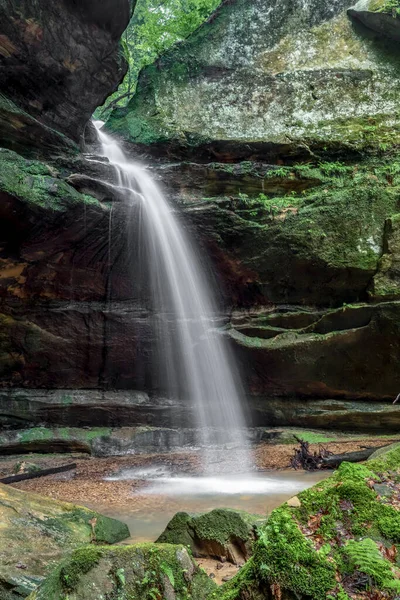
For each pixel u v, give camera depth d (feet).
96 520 18.31
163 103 58.13
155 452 43.24
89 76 44.04
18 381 48.42
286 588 7.14
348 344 44.60
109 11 39.32
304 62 59.00
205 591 9.00
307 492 8.48
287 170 52.26
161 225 48.60
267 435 44.47
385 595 6.80
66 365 49.70
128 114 58.70
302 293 49.39
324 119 55.83
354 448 36.65
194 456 39.50
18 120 41.11
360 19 59.21
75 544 16.48
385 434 42.80
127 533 18.99
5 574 13.32
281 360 47.06
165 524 20.44
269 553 7.49
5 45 38.01
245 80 58.39
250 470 32.71
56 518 17.80
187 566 9.25
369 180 48.62
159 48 68.39
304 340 45.93
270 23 61.05
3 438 41.88
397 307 42.22
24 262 45.37
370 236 46.73
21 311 48.06
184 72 59.47
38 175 41.06
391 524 7.95
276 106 57.06
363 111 55.77
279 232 48.49
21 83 41.55
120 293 51.34
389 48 58.44
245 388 49.67
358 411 43.75
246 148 54.65
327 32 60.18
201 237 49.55
